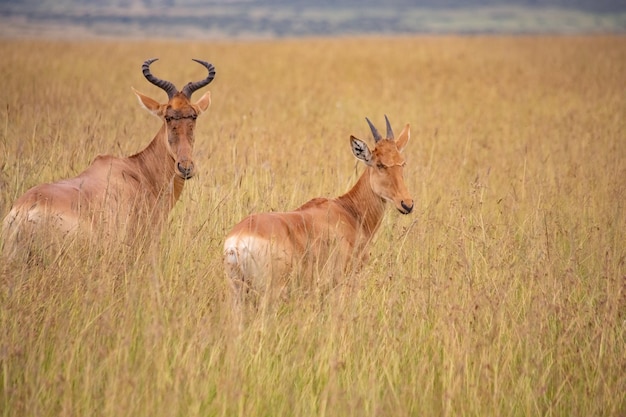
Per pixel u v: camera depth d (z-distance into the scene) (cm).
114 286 2656
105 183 2989
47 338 2384
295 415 2152
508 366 2405
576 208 3944
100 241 2773
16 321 2352
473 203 3816
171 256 2936
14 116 5519
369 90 9100
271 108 7225
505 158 5234
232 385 2148
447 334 2442
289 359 2378
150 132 5438
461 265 2914
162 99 7775
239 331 2409
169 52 15212
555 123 6656
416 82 9800
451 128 6384
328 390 2194
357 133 5816
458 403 2236
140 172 3244
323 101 8006
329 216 2858
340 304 2547
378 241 3366
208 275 2745
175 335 2411
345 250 2850
